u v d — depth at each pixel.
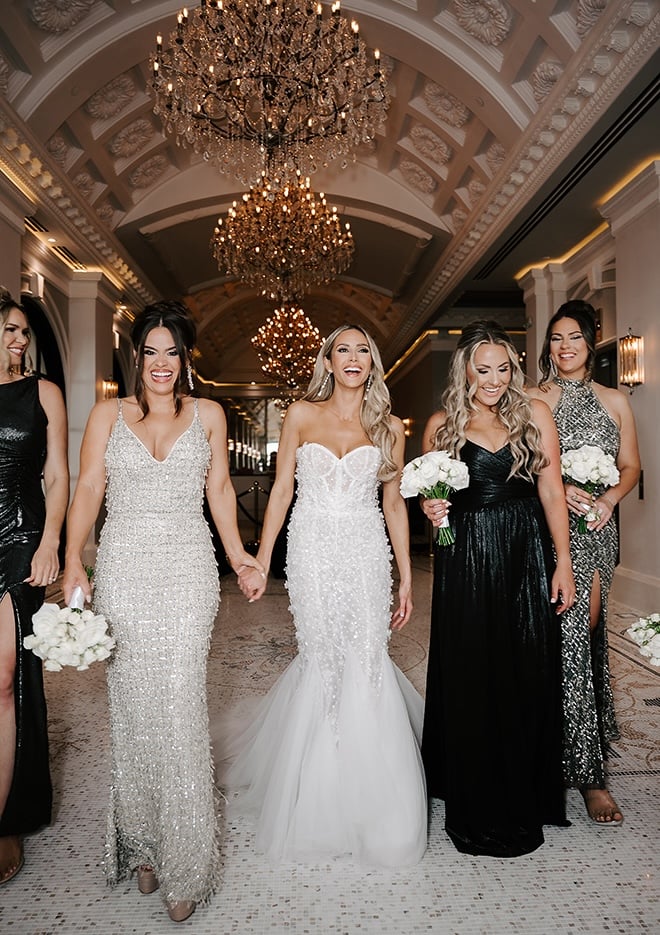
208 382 24.23
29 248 8.03
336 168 8.95
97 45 5.94
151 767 2.01
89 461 2.12
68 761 3.04
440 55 6.20
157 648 2.02
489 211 7.81
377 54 5.92
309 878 2.15
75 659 1.82
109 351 10.43
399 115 7.69
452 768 2.37
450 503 2.51
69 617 1.87
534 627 2.46
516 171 6.81
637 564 6.74
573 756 2.56
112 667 2.07
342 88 6.04
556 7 5.05
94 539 9.70
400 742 2.34
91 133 7.05
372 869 2.20
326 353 2.70
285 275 9.02
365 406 2.64
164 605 2.04
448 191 8.35
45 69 5.85
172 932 1.87
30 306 8.49
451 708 2.40
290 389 13.99
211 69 5.74
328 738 2.37
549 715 2.44
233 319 21.19
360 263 11.79
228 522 2.36
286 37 5.70
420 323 13.65
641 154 6.05
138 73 6.77
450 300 11.59
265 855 2.29
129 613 2.02
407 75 6.95
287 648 5.10
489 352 2.47
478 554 2.45
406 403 17.91
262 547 2.64
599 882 2.11
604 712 3.00
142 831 2.06
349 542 2.48
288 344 13.02
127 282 10.45
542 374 3.08
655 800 2.67
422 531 15.02
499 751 2.36
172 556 2.07
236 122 6.36
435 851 2.31
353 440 2.61
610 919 1.92
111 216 8.62
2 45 5.43
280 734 2.60
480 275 9.78
